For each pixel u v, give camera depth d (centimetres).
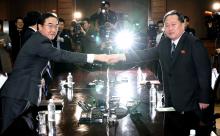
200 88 292
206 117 307
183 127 264
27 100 295
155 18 1103
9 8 1132
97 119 282
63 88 439
